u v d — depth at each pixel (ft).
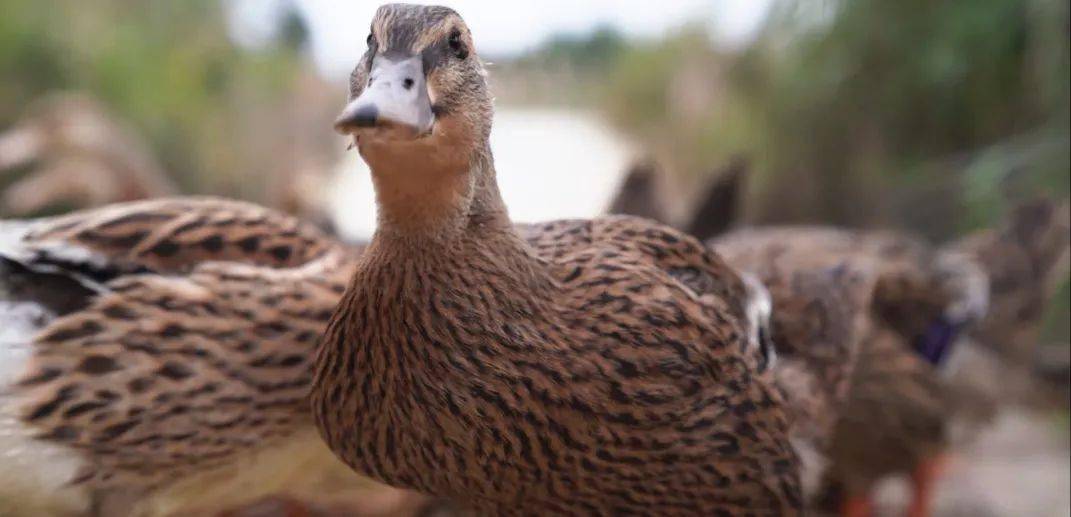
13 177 4.98
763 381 2.13
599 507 2.02
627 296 1.99
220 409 2.32
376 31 1.77
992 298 3.77
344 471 2.51
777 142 5.38
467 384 1.85
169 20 6.16
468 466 1.91
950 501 3.47
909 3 4.55
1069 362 3.93
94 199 4.67
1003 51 4.31
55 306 2.27
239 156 6.31
